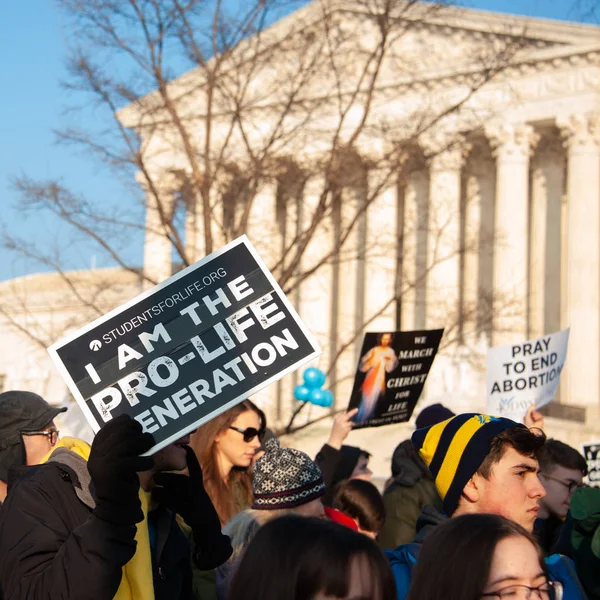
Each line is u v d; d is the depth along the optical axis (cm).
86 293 3186
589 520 747
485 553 452
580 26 5375
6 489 740
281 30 2469
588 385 5459
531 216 6316
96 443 511
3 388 5194
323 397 1507
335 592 421
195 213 2420
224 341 613
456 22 5309
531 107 5609
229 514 893
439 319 3616
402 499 1184
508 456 620
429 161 3083
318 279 5488
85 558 504
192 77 2614
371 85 2280
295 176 2456
